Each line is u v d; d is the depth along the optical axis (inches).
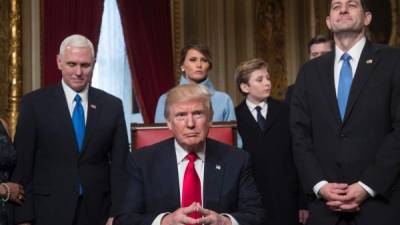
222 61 300.2
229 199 103.7
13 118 232.5
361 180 111.5
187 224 93.9
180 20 291.0
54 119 126.4
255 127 150.9
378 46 121.2
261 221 103.2
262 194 146.8
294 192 149.3
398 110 114.0
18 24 238.1
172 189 102.7
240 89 157.6
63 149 125.3
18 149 125.0
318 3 313.0
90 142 127.0
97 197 126.2
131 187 105.0
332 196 111.0
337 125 117.2
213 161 105.2
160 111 150.7
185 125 100.0
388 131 115.5
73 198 123.3
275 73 311.6
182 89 101.5
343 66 121.0
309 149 119.8
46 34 240.2
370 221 111.0
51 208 123.2
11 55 235.9
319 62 125.1
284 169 148.6
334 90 119.6
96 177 126.8
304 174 118.0
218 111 149.9
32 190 125.0
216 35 301.0
